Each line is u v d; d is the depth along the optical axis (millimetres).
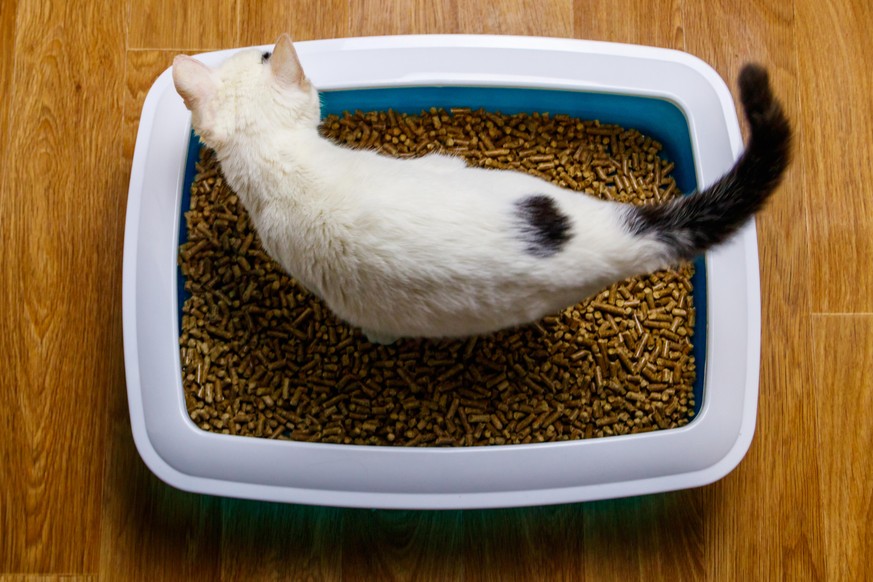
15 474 1432
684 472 1280
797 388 1486
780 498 1458
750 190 1025
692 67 1365
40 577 1415
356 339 1389
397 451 1257
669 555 1433
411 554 1424
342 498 1261
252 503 1432
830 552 1450
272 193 1096
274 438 1364
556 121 1457
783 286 1506
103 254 1477
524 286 1046
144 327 1288
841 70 1536
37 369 1451
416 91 1383
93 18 1516
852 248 1513
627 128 1469
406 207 1028
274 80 1108
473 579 1420
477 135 1453
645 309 1409
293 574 1419
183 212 1404
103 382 1455
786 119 1024
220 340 1396
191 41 1519
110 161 1492
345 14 1527
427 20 1529
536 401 1378
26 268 1466
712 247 1058
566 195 1085
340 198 1055
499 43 1351
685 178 1429
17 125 1490
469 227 1023
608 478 1264
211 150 1392
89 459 1438
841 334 1499
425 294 1046
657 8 1532
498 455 1254
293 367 1384
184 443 1272
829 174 1523
